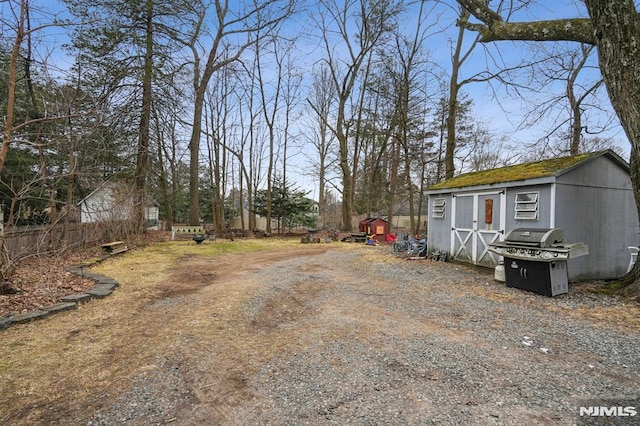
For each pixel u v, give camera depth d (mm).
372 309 5070
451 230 9695
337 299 5672
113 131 11148
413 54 17719
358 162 25391
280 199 21344
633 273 5820
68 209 8195
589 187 7051
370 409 2449
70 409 2471
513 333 4016
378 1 17797
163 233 19016
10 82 5113
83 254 9984
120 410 2459
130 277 7457
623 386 2773
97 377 2961
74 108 7898
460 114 19969
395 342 3738
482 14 7129
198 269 8648
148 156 14852
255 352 3498
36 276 6578
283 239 18562
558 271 5852
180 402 2566
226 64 18734
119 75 11977
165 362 3262
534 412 2404
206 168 26062
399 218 32438
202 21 16375
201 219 28969
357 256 11320
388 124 21656
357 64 19797
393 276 7742
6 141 5062
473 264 8820
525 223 7289
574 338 3846
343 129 22750
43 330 4109
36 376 2967
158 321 4508
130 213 13156
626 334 3959
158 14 13148
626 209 7559
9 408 2477
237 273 8141
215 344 3715
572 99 12875
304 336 3947
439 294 6008
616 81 5262
